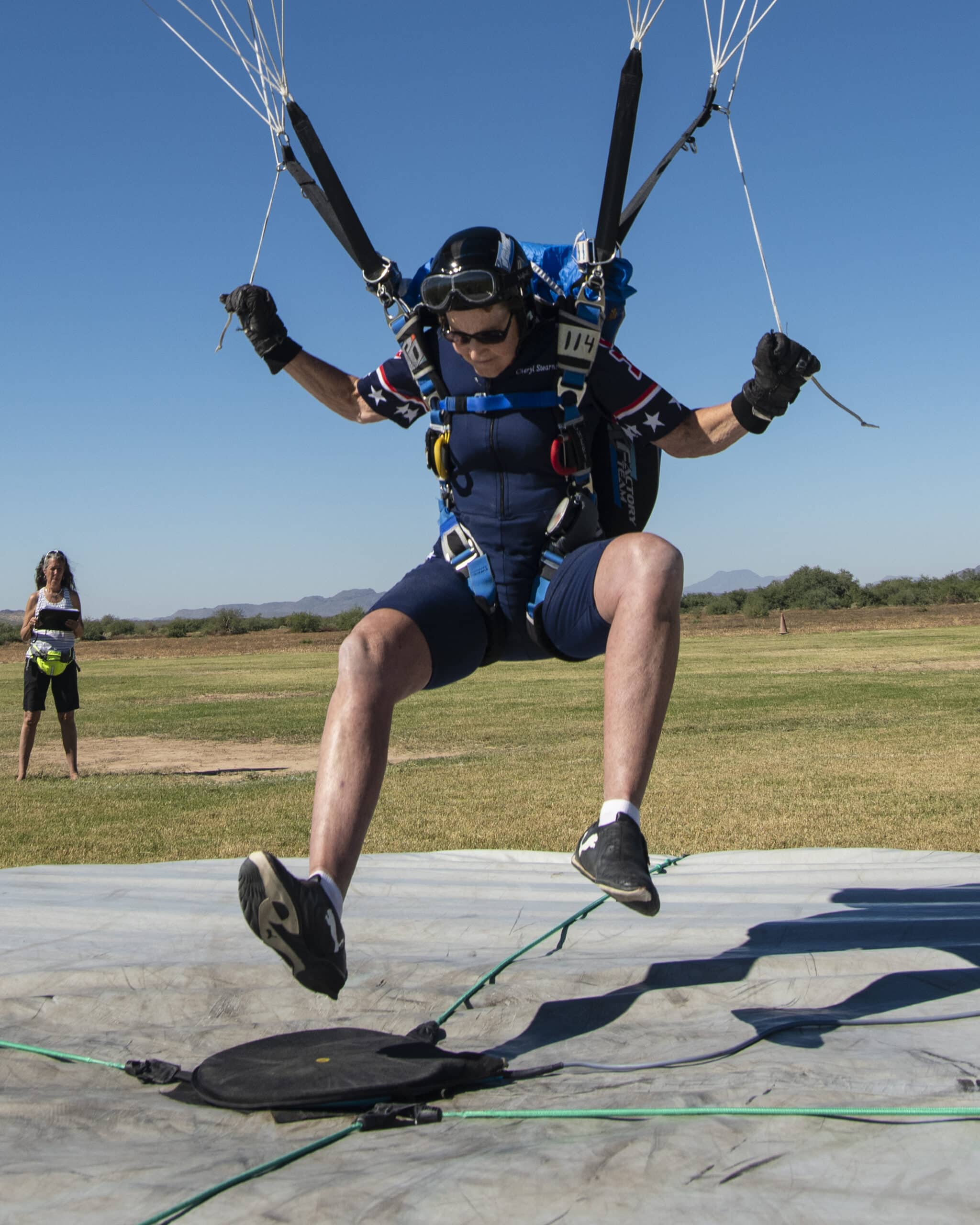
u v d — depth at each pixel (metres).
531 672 23.78
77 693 9.13
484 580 2.07
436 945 2.64
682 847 5.73
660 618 1.88
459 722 13.34
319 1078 1.69
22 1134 1.62
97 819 7.01
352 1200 1.31
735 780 8.08
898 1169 1.35
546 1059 1.86
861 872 3.58
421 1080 1.67
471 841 6.04
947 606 47.75
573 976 2.26
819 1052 1.80
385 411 2.36
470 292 1.91
